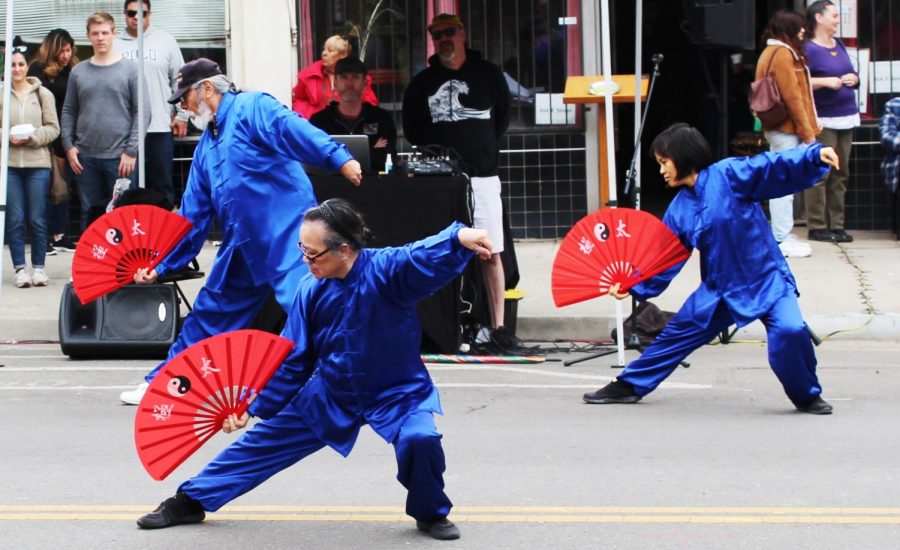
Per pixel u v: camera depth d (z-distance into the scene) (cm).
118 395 1300
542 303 1666
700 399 1254
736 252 1166
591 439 1101
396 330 810
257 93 1140
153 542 844
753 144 2170
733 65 2177
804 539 830
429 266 785
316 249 790
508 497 934
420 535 853
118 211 1128
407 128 1543
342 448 830
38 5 2089
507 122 1538
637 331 1529
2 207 1484
